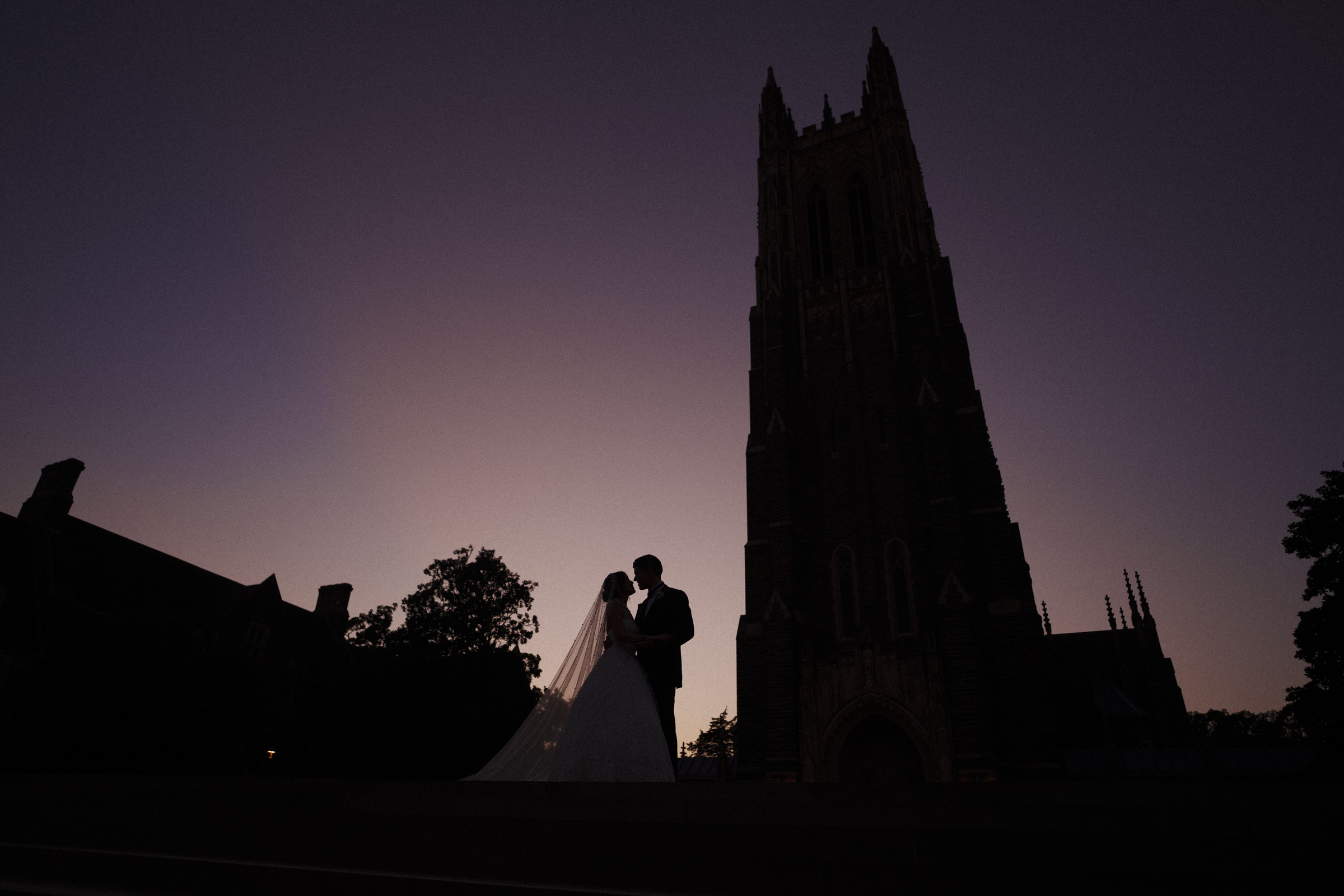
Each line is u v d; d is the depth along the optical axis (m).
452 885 4.12
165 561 48.84
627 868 4.40
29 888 4.53
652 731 5.87
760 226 48.38
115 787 5.94
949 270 40.78
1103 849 4.00
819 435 40.03
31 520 42.53
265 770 42.31
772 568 35.53
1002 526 33.38
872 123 48.66
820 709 32.78
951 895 3.92
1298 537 31.44
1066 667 54.31
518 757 6.45
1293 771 40.41
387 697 40.12
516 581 47.88
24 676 35.84
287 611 57.25
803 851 4.38
